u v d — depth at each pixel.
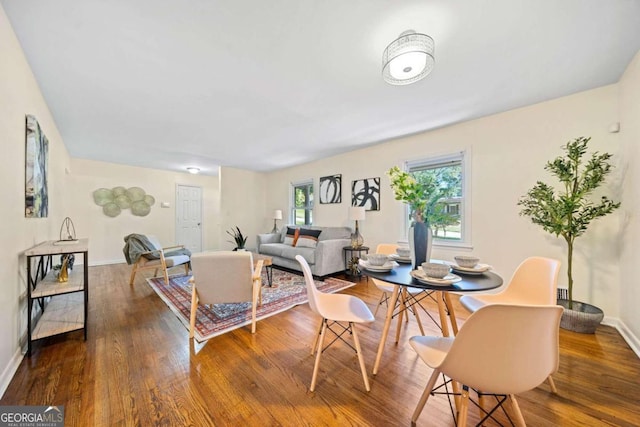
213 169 6.23
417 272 1.53
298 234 4.85
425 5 1.39
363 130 3.44
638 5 1.39
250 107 2.70
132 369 1.60
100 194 5.22
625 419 1.22
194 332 2.12
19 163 1.73
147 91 2.34
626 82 2.04
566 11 1.44
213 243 7.11
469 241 3.10
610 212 2.11
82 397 1.35
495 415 1.27
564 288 2.47
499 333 0.83
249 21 1.50
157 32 1.59
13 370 1.54
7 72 1.50
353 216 3.97
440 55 1.83
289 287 3.46
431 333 2.15
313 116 2.95
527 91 2.39
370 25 1.54
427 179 3.59
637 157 1.90
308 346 1.92
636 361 1.70
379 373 1.60
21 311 1.78
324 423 1.20
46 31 1.57
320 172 5.16
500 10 1.43
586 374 1.56
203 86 2.26
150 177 5.98
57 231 3.51
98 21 1.49
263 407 1.30
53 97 2.43
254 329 2.14
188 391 1.41
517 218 2.77
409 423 1.20
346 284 3.62
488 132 2.96
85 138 3.73
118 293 3.23
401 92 2.39
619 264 2.21
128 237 3.71
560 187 2.53
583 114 2.40
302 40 1.67
